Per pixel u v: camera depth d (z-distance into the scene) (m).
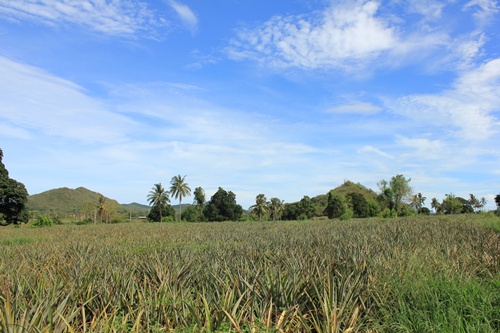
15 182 52.44
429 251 11.62
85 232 38.22
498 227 23.83
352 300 7.12
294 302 7.03
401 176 94.69
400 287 7.54
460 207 91.12
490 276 8.70
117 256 14.35
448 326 5.91
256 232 30.38
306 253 12.20
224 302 6.59
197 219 95.06
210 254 13.60
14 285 8.16
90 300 7.10
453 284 7.31
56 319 5.97
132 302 7.17
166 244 20.05
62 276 8.71
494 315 6.45
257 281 7.62
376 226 32.19
